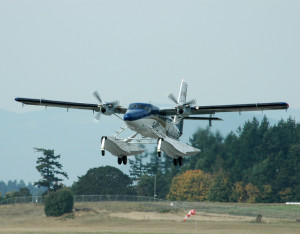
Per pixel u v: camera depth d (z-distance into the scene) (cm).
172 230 13175
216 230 12888
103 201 18100
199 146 18300
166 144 10538
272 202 17712
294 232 12231
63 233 12312
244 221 15038
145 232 12631
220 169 18100
